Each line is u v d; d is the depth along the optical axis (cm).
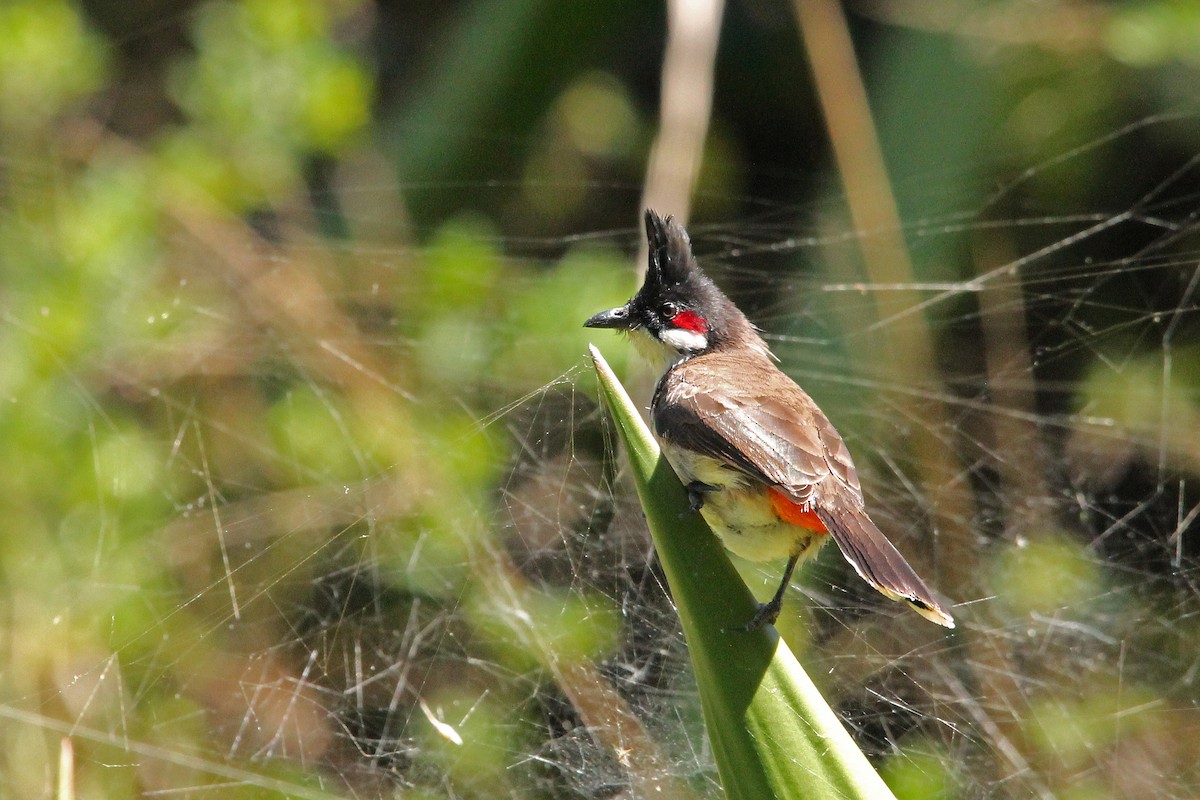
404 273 1191
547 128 1277
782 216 1313
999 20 1191
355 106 1198
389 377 1135
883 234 1144
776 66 1334
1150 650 1070
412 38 1409
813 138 1337
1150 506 1133
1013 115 1191
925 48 1202
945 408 1174
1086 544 1130
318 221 1224
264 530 1053
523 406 1105
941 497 1139
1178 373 1159
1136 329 1178
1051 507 1145
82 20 1310
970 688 1027
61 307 1087
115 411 1117
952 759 959
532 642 998
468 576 1032
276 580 1036
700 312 769
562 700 967
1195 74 1163
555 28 1194
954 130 1186
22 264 1111
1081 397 1178
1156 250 1183
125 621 995
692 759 898
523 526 1063
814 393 1184
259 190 1197
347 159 1239
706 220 1327
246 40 1193
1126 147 1193
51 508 1047
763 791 505
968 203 1184
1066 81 1185
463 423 1102
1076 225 1195
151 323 1124
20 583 1001
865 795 500
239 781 906
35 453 1048
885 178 1128
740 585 521
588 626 998
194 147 1182
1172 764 1001
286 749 956
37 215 1146
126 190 1131
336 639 1012
